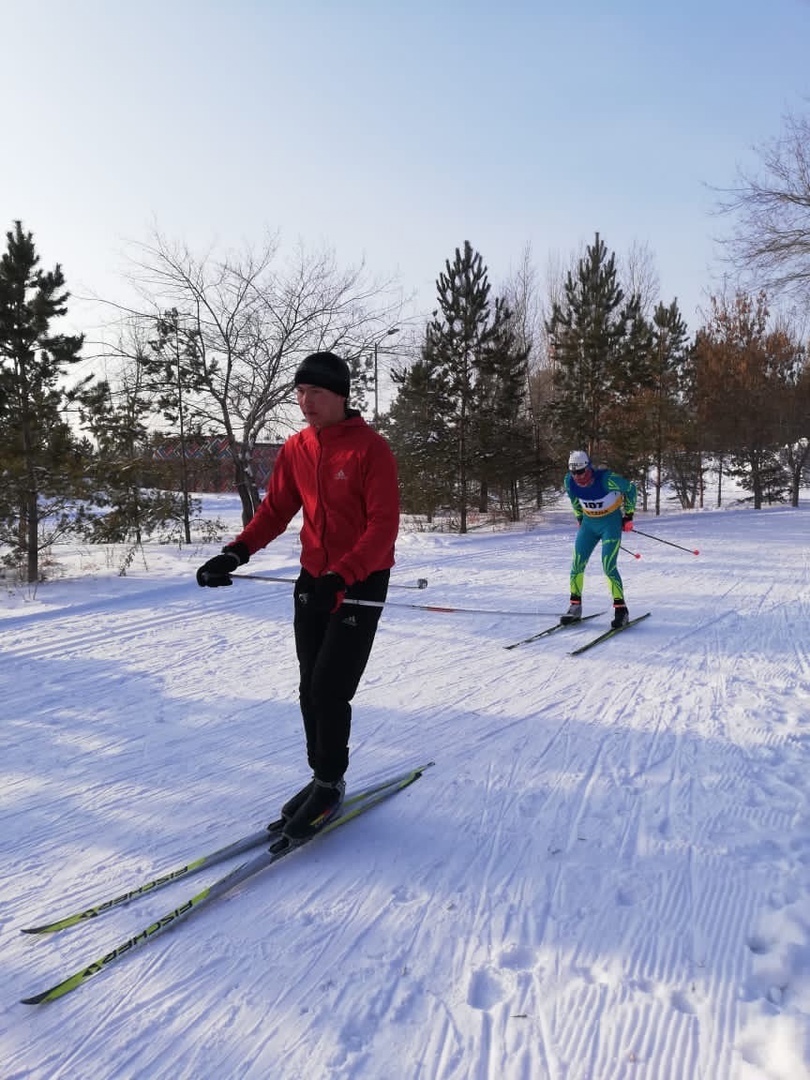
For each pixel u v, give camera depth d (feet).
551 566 34.58
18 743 13.35
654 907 8.16
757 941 7.52
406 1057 6.17
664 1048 6.16
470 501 59.82
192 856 9.54
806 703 15.08
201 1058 6.22
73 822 10.44
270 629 22.29
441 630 22.13
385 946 7.64
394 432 59.93
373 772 12.01
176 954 7.55
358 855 9.46
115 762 12.51
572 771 12.01
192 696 16.05
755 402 86.84
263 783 11.73
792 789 10.98
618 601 22.17
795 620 23.07
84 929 7.97
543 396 94.68
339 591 8.53
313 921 8.08
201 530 49.39
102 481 35.45
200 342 48.42
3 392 31.27
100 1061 6.19
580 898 8.40
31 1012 6.75
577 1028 6.43
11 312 31.40
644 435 76.28
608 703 15.47
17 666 18.29
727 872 8.80
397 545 44.04
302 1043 6.36
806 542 44.86
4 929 7.99
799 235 51.90
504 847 9.61
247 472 50.65
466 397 56.75
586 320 69.82
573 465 21.74
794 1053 5.86
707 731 13.71
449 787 11.44
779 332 89.45
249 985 7.09
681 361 81.92
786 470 96.73
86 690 16.43
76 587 30.09
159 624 22.89
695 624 22.67
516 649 19.93
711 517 68.80
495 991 6.96
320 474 9.43
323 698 9.41
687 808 10.55
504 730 13.91
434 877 8.93
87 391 34.17
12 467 31.37
